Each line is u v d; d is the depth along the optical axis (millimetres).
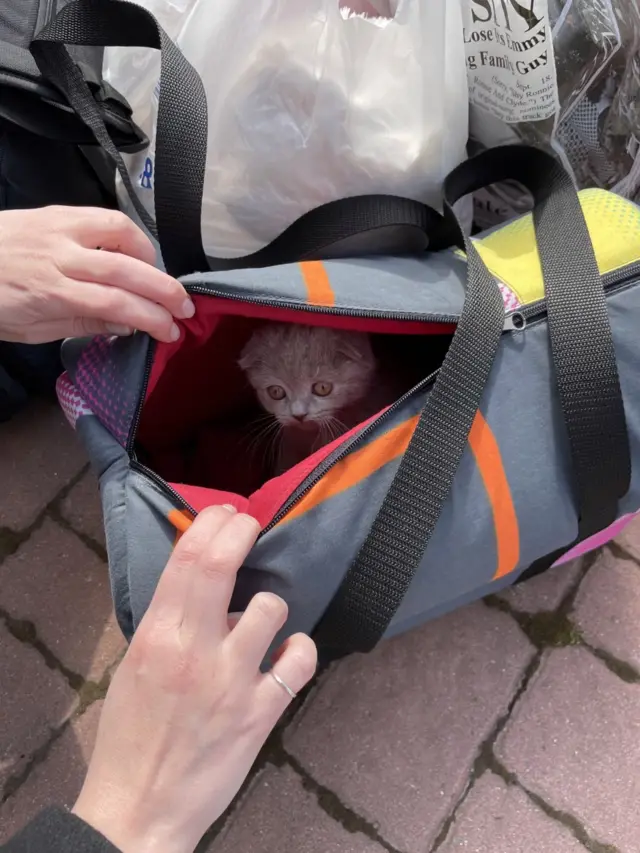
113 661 1053
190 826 571
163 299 639
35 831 526
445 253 791
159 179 669
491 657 1016
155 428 949
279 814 955
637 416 717
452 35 781
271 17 762
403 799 952
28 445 1186
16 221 678
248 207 897
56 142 887
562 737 966
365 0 828
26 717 1027
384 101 798
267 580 639
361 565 615
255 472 1028
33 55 695
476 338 628
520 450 681
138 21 684
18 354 1049
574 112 906
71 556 1118
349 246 831
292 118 814
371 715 996
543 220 737
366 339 941
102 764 568
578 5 814
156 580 628
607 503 738
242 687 576
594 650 1009
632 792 935
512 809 938
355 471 635
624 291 695
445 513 668
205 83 809
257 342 942
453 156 855
